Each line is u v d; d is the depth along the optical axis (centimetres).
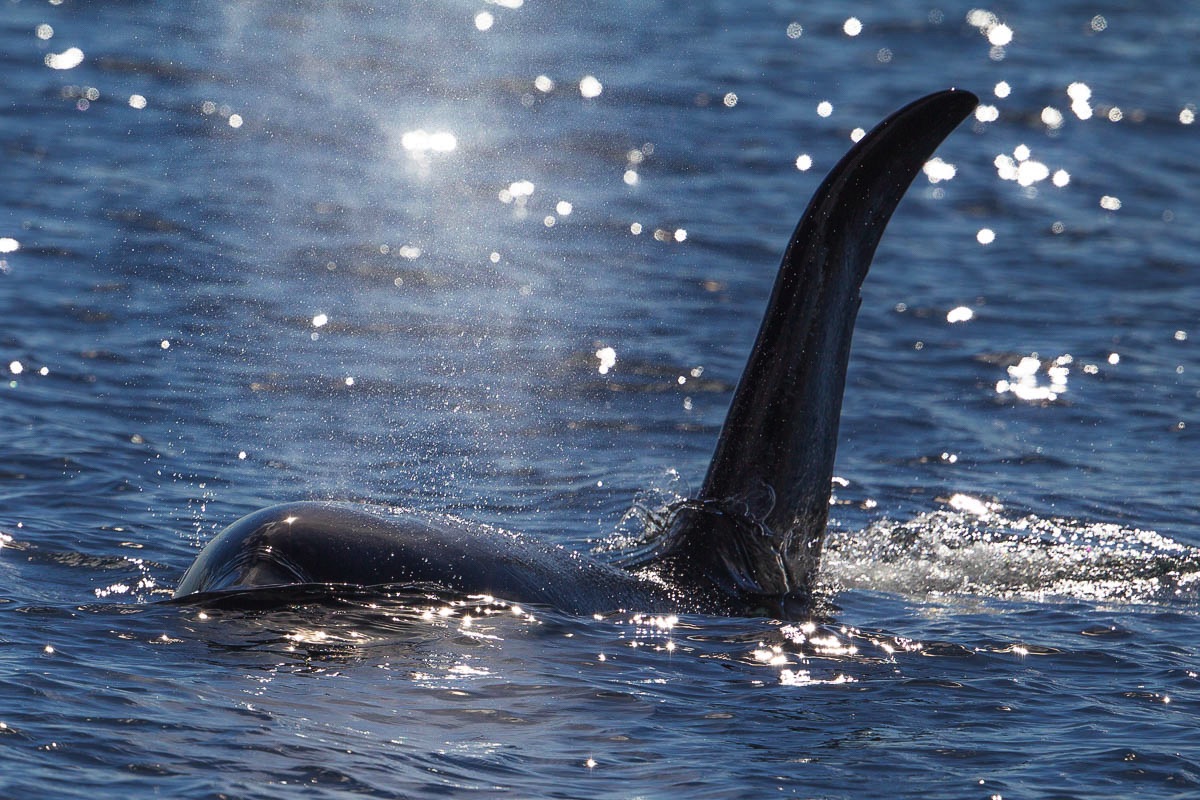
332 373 4697
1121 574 3394
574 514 3672
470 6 12438
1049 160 8362
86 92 8338
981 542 3594
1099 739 2236
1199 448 4478
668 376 4919
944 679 2508
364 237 6316
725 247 6475
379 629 2431
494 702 2220
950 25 11938
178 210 6369
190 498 3547
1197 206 7600
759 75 10012
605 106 9062
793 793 1970
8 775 1845
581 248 6394
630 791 1948
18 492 3459
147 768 1903
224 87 8912
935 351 5341
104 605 2530
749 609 2872
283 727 2056
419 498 3719
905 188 2947
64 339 4753
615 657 2467
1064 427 4625
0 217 5962
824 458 2992
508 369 4872
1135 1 13400
